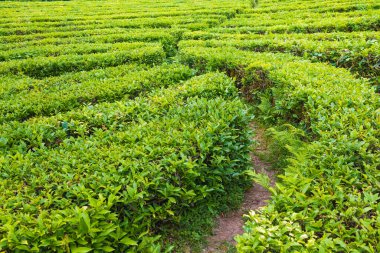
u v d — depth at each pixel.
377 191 4.16
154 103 7.21
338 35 11.59
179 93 7.64
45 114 7.90
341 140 4.88
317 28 13.71
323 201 3.97
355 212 3.76
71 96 8.25
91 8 24.14
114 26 17.47
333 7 17.39
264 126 8.23
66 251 3.81
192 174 5.07
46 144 6.16
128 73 10.05
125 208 4.52
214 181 5.48
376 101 6.14
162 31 15.45
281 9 19.39
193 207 5.30
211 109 6.44
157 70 9.84
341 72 8.10
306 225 3.72
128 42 14.32
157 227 4.89
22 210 4.16
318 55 10.02
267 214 4.00
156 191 4.72
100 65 11.53
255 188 6.24
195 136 5.46
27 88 9.35
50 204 4.27
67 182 4.62
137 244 4.32
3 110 7.71
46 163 5.07
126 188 4.48
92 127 6.59
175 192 4.90
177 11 20.55
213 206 5.41
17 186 4.58
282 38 12.48
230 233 5.18
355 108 5.95
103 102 8.05
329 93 6.54
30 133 6.13
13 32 16.83
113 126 6.35
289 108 6.99
